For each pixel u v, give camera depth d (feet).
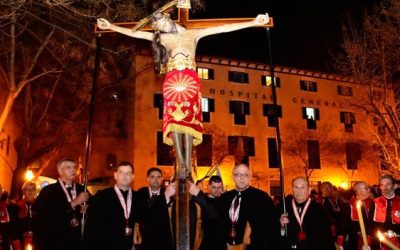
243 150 107.04
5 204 29.58
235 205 18.42
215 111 106.22
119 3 40.70
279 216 18.80
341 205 32.83
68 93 80.12
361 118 121.90
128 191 19.92
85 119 90.33
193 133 15.24
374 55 65.67
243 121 108.99
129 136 99.40
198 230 17.88
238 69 111.04
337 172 117.39
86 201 19.45
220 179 24.50
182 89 15.47
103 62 60.23
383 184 25.11
